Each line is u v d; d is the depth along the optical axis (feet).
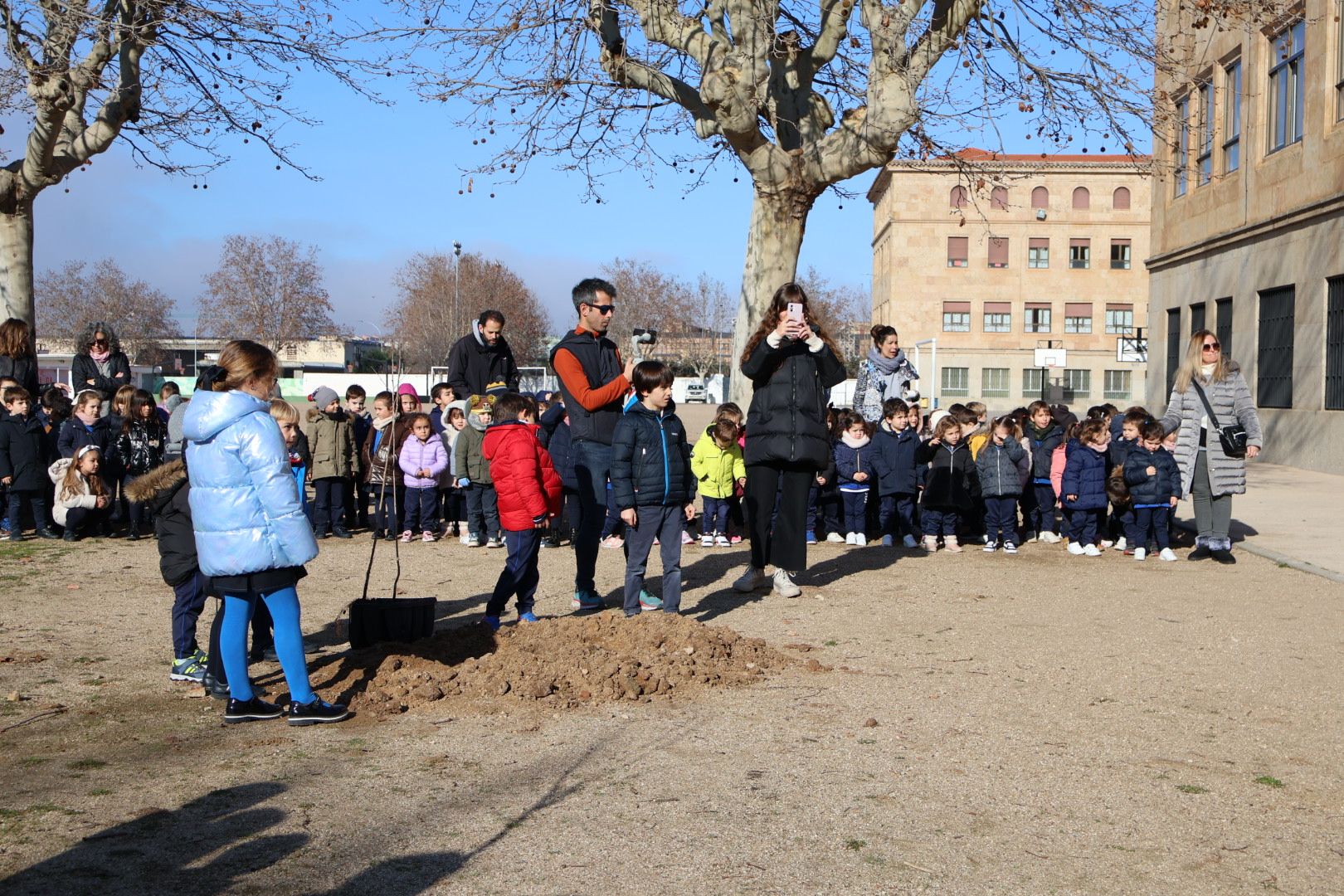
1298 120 66.23
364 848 12.52
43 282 272.31
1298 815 13.75
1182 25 79.92
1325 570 32.65
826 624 25.50
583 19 40.75
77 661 21.68
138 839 12.70
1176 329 85.51
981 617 26.32
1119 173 204.33
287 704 18.58
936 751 16.21
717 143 47.62
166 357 301.22
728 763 15.65
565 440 36.09
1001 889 11.60
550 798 14.20
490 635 22.20
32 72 47.26
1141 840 12.94
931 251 207.41
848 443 39.40
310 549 17.30
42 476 40.45
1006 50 39.52
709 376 290.56
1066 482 37.09
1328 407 62.08
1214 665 21.53
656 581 30.99
